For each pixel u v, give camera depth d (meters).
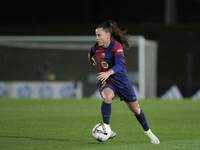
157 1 106.81
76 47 88.94
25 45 88.94
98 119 33.28
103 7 106.81
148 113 39.66
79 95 69.62
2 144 19.16
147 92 75.69
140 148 17.58
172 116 36.34
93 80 86.50
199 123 30.17
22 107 46.94
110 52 19.36
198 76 96.12
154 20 107.19
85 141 20.36
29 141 20.25
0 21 106.62
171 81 97.56
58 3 106.81
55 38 74.69
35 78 88.94
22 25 99.12
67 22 107.25
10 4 106.12
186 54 98.06
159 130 25.64
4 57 88.62
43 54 89.62
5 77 88.56
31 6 106.50
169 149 17.28
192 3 109.44
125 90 19.20
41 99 63.81
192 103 55.34
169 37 98.81
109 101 18.88
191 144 18.86
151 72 78.12
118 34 19.67
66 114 38.06
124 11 106.75
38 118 33.88
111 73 18.27
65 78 89.44
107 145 18.94
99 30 19.09
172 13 100.50
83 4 106.50
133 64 87.50
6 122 30.34
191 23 109.69
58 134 23.27
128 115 37.34
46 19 107.25
